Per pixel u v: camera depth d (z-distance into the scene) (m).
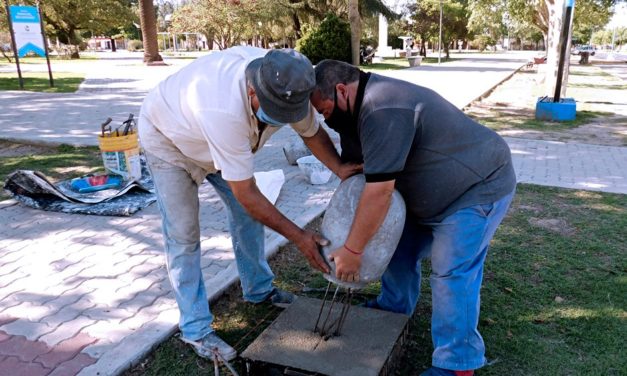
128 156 5.59
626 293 3.43
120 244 4.20
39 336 2.94
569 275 3.69
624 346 2.87
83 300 3.34
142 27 27.47
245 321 3.17
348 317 2.76
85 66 27.20
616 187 5.85
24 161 6.80
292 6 29.89
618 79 21.56
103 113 10.51
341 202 2.36
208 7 33.88
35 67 26.12
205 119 2.20
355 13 24.27
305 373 2.33
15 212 4.88
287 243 4.21
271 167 6.56
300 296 3.29
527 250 4.10
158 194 2.66
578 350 2.85
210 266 3.81
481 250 2.36
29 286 3.52
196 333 2.77
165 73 21.92
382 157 2.07
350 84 2.17
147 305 3.28
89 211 4.81
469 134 2.25
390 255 2.35
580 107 12.80
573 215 4.90
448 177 2.26
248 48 2.49
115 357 2.73
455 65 30.19
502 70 25.36
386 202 2.13
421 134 2.20
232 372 2.57
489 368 2.70
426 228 2.56
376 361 2.39
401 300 2.94
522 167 6.78
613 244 4.21
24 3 30.73
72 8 35.06
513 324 3.09
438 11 40.00
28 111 10.80
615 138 8.82
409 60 28.88
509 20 23.45
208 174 2.87
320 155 2.74
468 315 2.34
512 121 10.55
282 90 1.96
